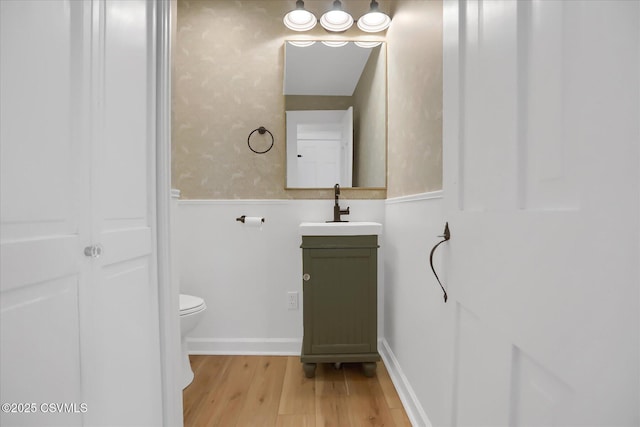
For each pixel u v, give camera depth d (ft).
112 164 2.86
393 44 6.69
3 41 1.85
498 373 2.21
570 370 1.55
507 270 2.10
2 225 1.84
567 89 1.62
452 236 3.01
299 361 6.84
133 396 3.20
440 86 4.00
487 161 2.40
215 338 7.20
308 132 7.29
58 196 2.24
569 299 1.56
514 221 2.03
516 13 2.01
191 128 7.16
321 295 6.01
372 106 7.30
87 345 2.51
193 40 7.17
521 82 1.99
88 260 2.53
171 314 3.90
